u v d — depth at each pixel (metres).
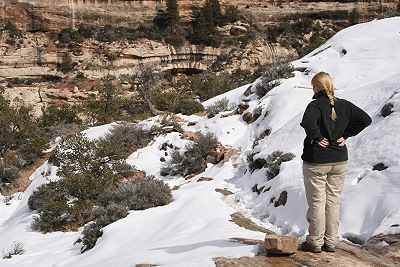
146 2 72.12
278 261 5.14
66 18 67.56
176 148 20.53
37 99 57.91
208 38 68.62
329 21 76.69
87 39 66.12
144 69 44.25
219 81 42.16
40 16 65.81
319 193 4.98
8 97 51.38
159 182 14.28
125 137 22.25
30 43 63.41
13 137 28.56
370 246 6.48
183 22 72.81
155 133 22.84
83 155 17.30
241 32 71.81
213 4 72.81
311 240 5.21
